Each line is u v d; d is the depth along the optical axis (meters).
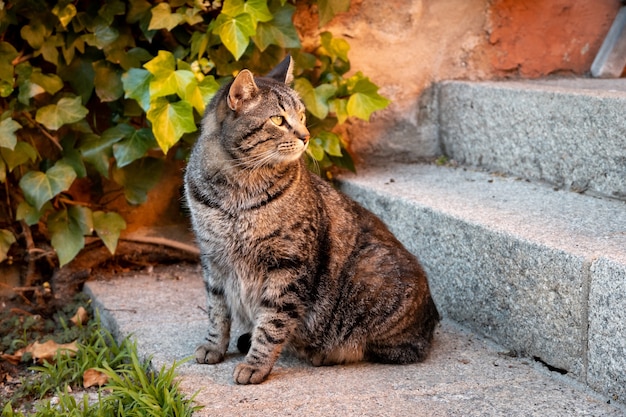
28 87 4.29
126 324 3.90
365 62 4.95
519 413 2.84
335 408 2.92
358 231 3.50
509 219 3.59
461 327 3.76
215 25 4.14
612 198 3.85
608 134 3.81
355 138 5.04
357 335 3.43
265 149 3.21
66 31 4.36
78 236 4.44
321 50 4.84
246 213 3.23
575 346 3.07
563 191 4.07
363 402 2.97
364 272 3.42
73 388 3.57
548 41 5.04
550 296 3.17
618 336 2.85
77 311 4.31
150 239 4.81
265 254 3.27
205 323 3.92
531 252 3.24
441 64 5.02
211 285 3.45
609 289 2.87
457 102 4.83
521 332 3.37
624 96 3.76
